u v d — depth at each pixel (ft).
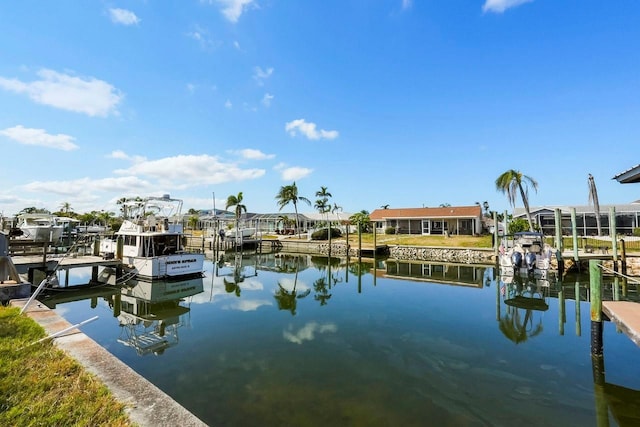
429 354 24.53
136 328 31.24
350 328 31.19
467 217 125.18
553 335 29.01
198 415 16.16
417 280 60.59
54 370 14.11
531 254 61.16
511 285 54.65
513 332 29.94
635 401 17.67
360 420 15.83
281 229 166.09
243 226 149.59
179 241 61.77
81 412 11.18
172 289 51.49
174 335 29.04
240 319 34.47
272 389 18.93
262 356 24.03
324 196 176.14
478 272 69.56
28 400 11.80
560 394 18.39
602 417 16.19
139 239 56.75
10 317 22.09
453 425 15.49
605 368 21.86
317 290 51.47
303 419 15.88
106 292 48.83
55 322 21.15
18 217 91.40
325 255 109.19
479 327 31.55
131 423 10.62
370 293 48.70
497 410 16.80
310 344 26.71
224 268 79.15
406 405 17.22
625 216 99.71
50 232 66.44
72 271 67.51
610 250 70.85
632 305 22.70
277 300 44.11
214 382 19.76
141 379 13.66
